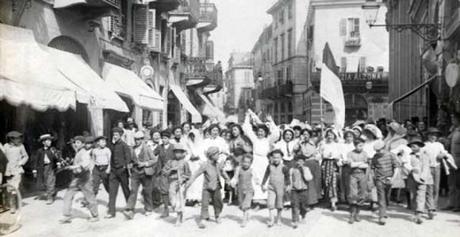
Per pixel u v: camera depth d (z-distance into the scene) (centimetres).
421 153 879
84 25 1541
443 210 991
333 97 1229
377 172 858
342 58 3859
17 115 1252
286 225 841
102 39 1680
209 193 827
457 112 1339
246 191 830
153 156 957
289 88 3212
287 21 3466
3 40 1077
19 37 1146
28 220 866
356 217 870
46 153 1064
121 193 1228
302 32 3478
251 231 794
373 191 937
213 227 823
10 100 977
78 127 1505
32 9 1298
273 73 3228
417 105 2322
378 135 1064
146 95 1773
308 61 3475
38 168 1064
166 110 2380
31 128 1293
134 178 902
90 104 1236
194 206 1039
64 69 1284
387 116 2938
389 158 856
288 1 3484
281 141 1060
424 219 895
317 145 1154
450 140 1119
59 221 859
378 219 884
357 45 3816
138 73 2047
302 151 984
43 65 1109
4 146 984
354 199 855
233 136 1138
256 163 1009
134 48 2005
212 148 829
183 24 2636
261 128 1031
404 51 2702
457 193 979
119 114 1866
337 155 1002
